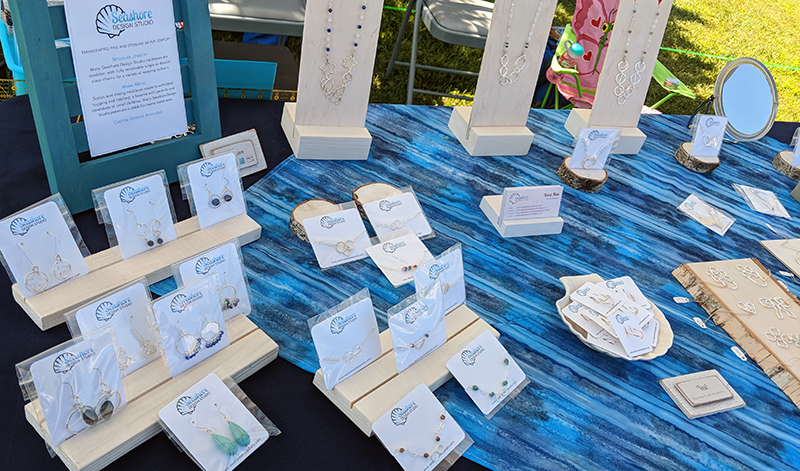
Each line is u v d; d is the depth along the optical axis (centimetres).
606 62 257
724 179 290
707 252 240
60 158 176
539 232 228
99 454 127
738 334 201
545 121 301
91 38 165
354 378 153
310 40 209
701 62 559
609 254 228
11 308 160
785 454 170
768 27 684
